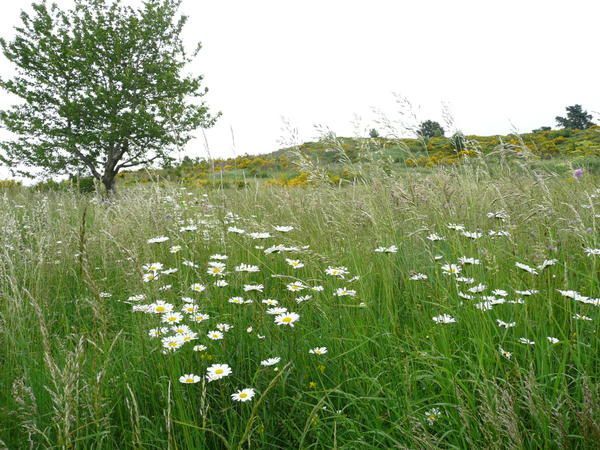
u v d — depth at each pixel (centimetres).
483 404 190
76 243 438
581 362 235
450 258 357
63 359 262
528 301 283
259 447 208
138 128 2011
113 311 344
